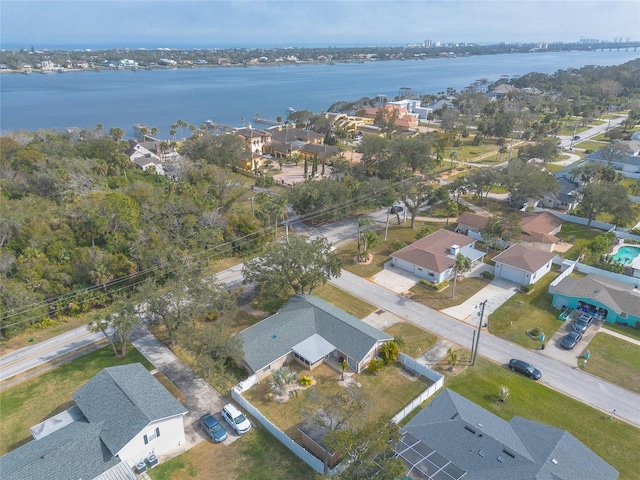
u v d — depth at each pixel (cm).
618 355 4725
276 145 13912
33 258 5591
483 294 5922
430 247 6625
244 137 14100
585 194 8044
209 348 4066
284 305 5347
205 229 6775
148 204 7156
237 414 3788
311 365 4462
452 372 4481
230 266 6694
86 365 4562
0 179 8138
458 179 9125
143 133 15638
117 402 3562
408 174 10144
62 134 12200
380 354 4581
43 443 3281
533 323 5281
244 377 4344
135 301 4638
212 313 5269
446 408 3622
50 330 5162
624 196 7669
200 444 3622
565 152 13500
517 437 3378
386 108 17675
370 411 3931
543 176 8575
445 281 6225
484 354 4759
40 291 5278
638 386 4291
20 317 4912
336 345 4594
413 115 19350
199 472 3359
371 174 10850
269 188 10438
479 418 3519
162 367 4531
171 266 5906
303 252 5288
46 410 3972
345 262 6781
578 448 3266
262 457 3500
